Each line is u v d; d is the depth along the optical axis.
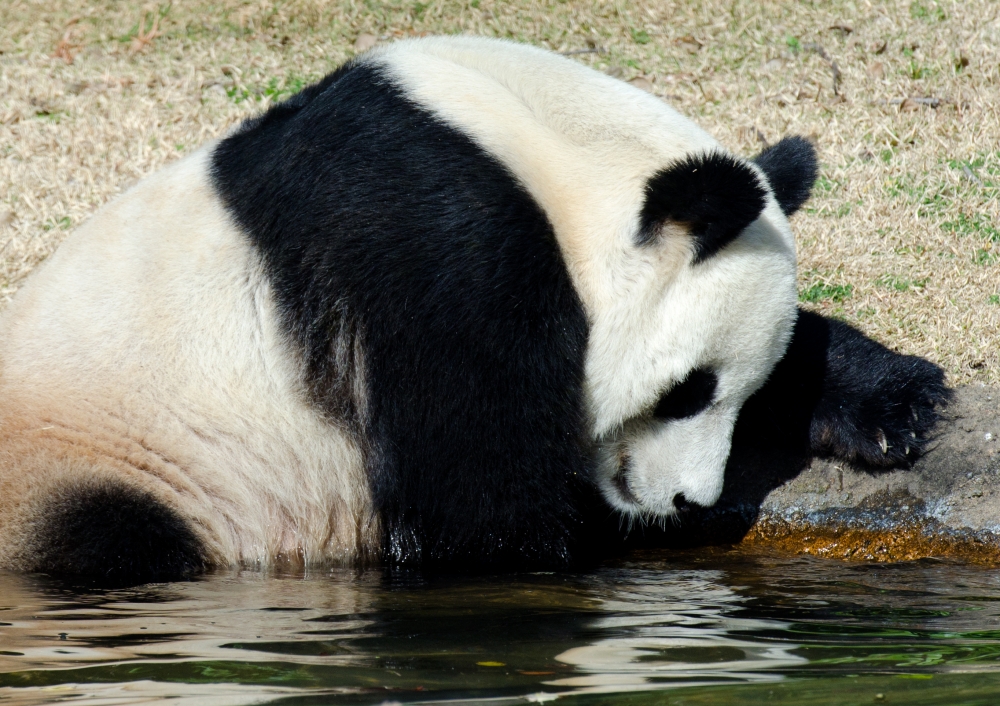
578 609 12.80
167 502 14.87
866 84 29.08
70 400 14.94
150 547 14.63
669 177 13.45
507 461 14.45
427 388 14.22
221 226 15.02
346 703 9.41
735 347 14.55
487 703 9.38
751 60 31.50
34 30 36.22
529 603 13.11
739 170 13.20
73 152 27.48
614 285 14.35
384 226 13.96
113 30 35.81
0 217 24.59
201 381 14.95
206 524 15.12
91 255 15.70
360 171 14.10
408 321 14.02
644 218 13.96
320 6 35.59
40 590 13.65
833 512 16.91
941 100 27.80
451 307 13.80
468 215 13.69
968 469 16.58
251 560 15.41
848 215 23.91
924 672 10.30
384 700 9.48
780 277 14.54
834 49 31.09
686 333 14.40
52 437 14.81
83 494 14.55
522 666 10.48
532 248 13.80
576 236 14.38
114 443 14.81
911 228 23.22
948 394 17.16
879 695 9.60
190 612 12.58
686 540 17.31
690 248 14.08
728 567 15.49
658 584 14.27
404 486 14.93
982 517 16.17
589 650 11.05
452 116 14.13
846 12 32.91
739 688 9.80
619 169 14.48
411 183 13.90
